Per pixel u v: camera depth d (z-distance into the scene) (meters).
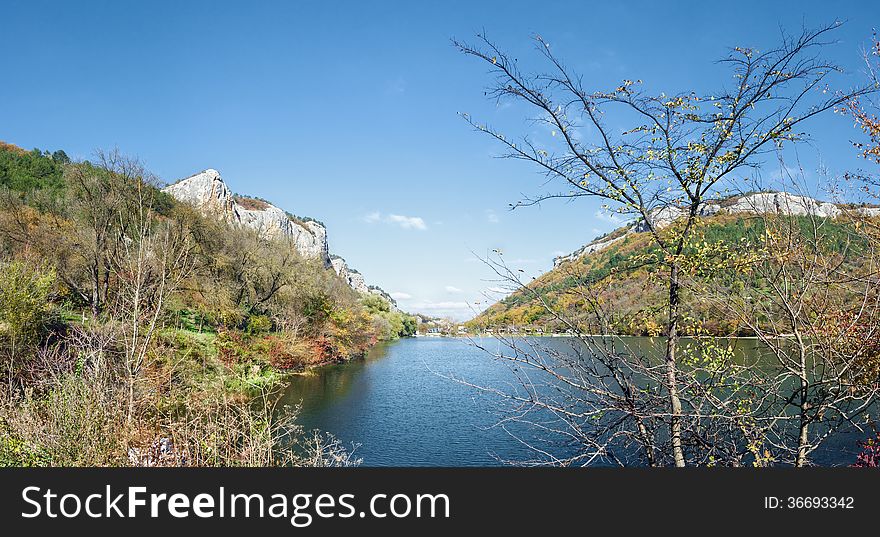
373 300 83.75
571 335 5.41
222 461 8.38
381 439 17.19
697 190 5.20
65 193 28.45
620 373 5.36
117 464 7.52
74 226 25.27
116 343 13.41
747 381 5.35
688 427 5.32
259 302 38.50
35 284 15.66
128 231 24.48
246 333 32.88
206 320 31.50
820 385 5.34
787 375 5.41
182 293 28.19
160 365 14.64
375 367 38.53
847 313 5.57
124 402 9.40
